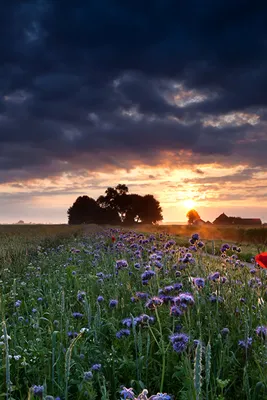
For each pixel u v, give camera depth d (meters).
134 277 8.16
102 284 7.39
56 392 3.82
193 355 3.77
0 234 37.25
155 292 5.96
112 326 4.94
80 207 133.00
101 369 4.10
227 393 3.80
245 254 10.90
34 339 4.98
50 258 14.70
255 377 3.79
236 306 5.58
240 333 4.73
